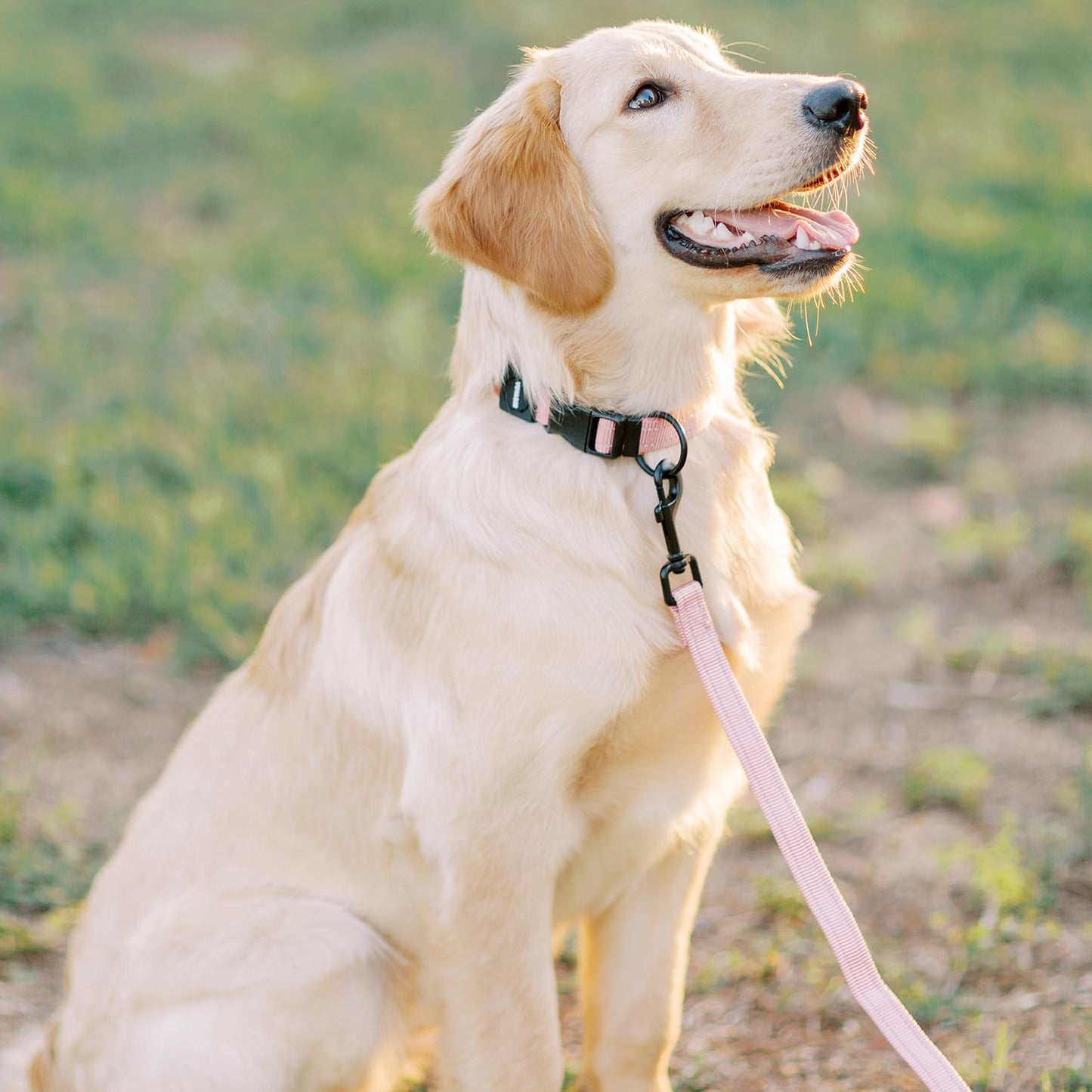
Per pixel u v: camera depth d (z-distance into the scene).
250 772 2.90
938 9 12.37
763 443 2.93
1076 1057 2.98
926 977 3.31
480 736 2.59
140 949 2.82
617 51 2.81
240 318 7.17
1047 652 4.55
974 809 3.91
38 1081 2.96
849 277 2.99
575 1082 3.09
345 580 2.87
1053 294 7.32
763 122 2.68
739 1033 3.20
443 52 11.56
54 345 6.85
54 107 10.00
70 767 4.22
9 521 5.36
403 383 6.41
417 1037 2.98
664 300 2.73
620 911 2.92
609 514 2.66
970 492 5.70
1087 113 9.73
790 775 4.16
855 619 4.96
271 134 9.70
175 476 5.72
